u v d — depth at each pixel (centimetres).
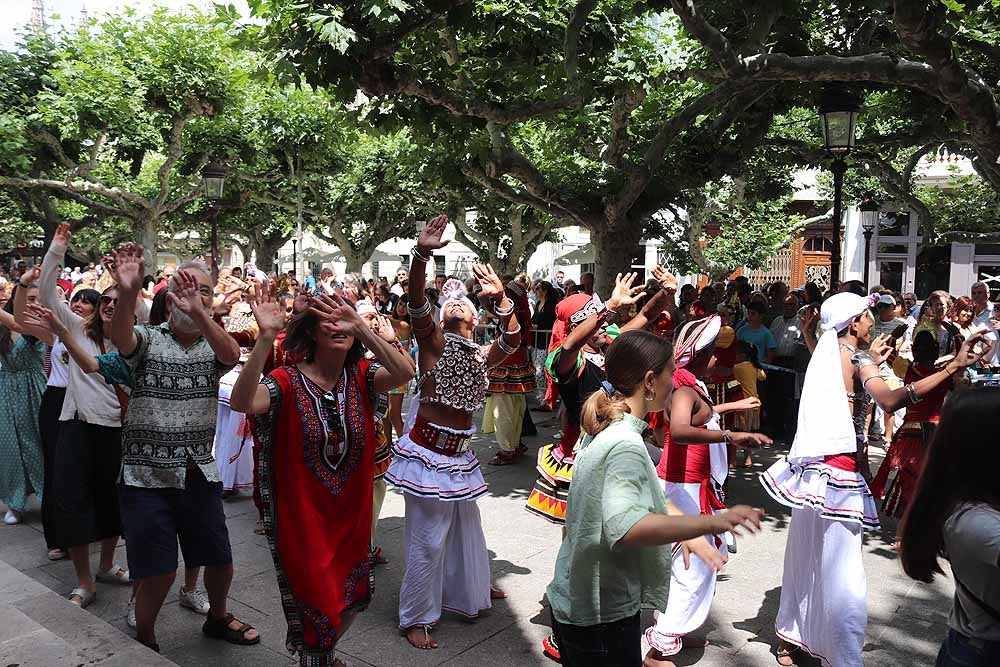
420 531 412
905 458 559
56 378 527
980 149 793
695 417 365
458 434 420
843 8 865
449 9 705
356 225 3400
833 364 371
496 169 984
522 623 438
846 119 831
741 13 830
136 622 386
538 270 3772
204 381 390
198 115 2202
